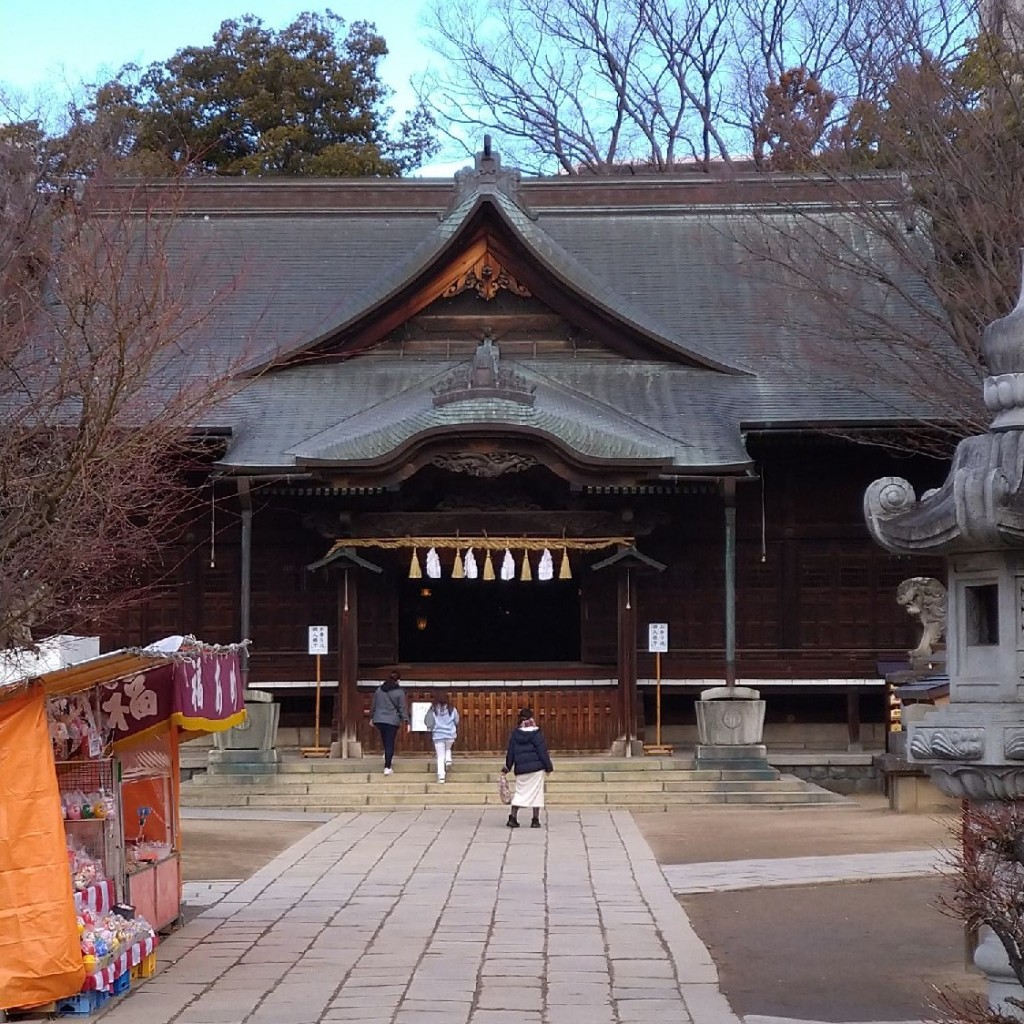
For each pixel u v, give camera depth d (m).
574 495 29.03
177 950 13.40
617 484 27.86
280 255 37.00
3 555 12.44
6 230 17.92
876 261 32.19
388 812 25.23
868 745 31.61
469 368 29.17
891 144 26.38
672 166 48.91
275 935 14.05
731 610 28.83
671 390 31.98
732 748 27.66
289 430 30.39
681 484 28.84
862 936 13.99
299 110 49.19
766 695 31.94
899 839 20.92
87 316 14.41
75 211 17.89
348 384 32.28
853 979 12.19
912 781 24.83
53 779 11.11
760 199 33.16
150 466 18.36
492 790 26.52
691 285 36.00
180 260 35.31
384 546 28.66
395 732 27.33
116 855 12.84
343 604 28.91
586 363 32.88
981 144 24.14
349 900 16.06
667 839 21.56
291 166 48.12
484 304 33.00
